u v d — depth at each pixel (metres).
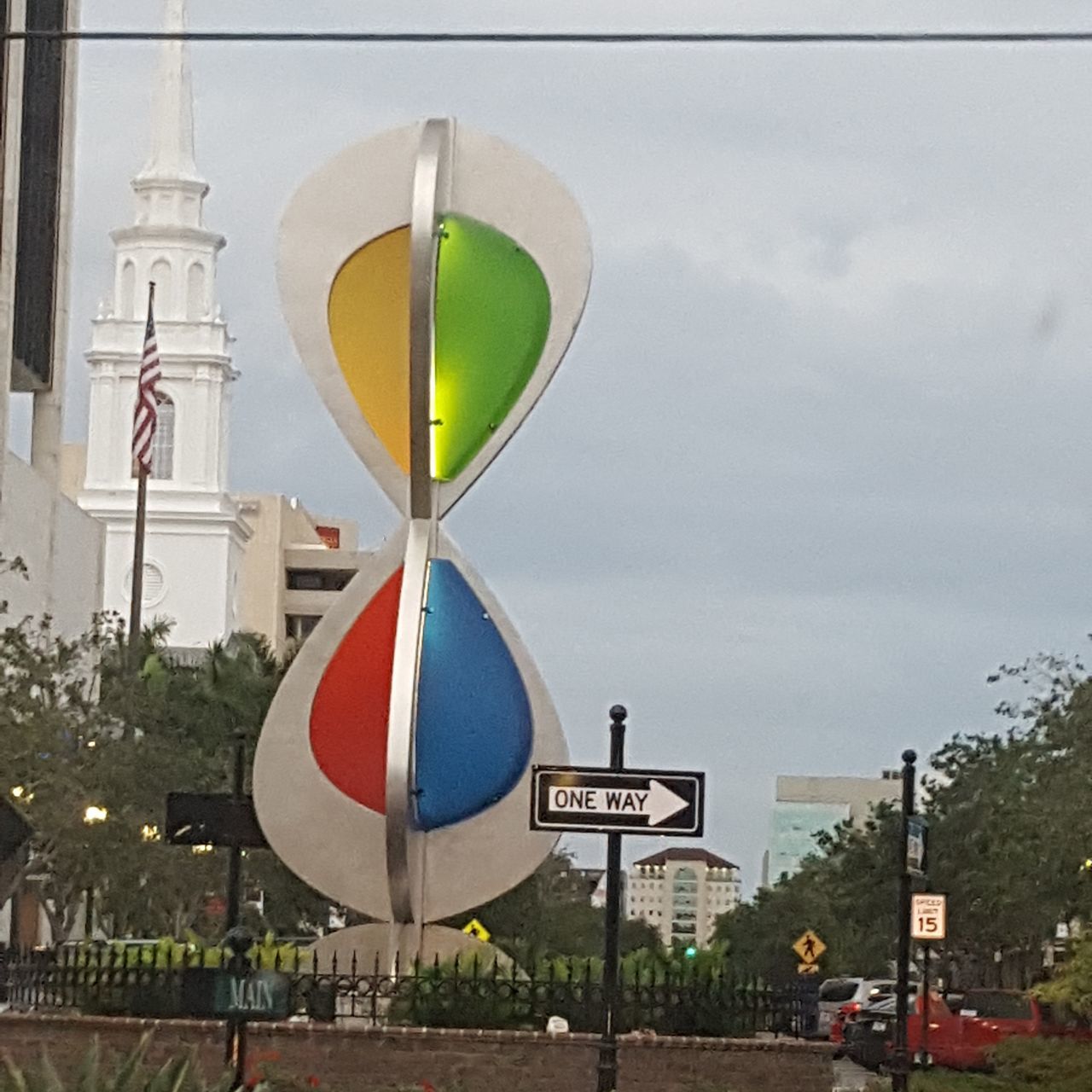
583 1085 24.05
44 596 67.69
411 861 27.78
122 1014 25.11
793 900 99.38
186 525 130.38
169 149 134.38
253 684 67.81
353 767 28.00
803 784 155.62
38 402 74.88
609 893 18.09
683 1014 25.22
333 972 25.55
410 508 28.12
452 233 28.25
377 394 28.42
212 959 26.09
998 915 62.03
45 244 73.62
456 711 27.86
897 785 155.75
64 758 47.66
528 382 28.42
